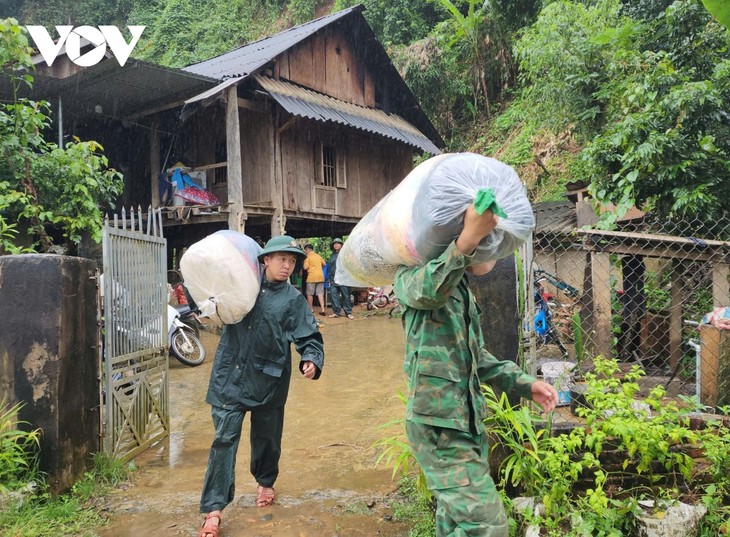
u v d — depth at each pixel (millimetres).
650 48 8617
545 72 11594
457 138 20547
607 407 2895
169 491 3652
